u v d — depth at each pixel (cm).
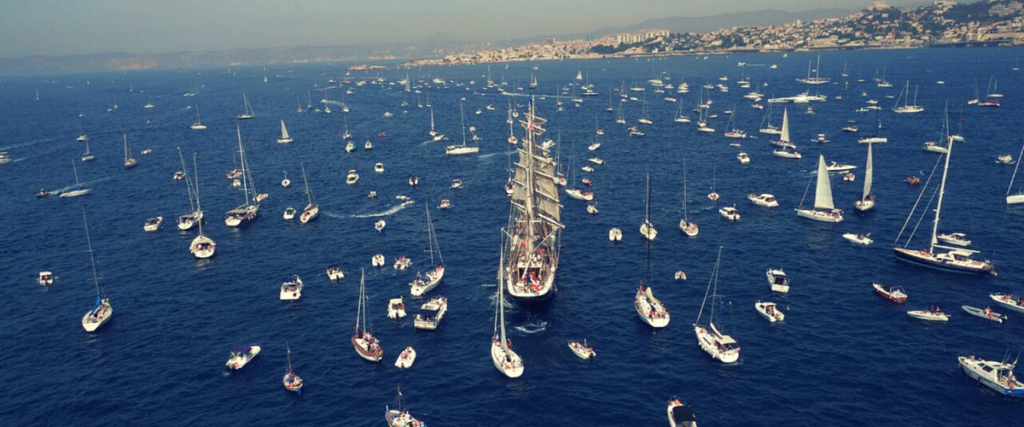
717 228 14038
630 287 11050
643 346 8969
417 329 9569
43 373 8606
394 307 10025
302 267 12281
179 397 7975
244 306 10562
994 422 7050
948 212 14450
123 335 9638
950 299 10075
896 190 16500
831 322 9475
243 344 9269
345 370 8500
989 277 10869
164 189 19000
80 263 12825
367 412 7600
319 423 7419
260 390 8088
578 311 10144
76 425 7469
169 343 9356
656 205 15950
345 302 10625
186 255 13125
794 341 8950
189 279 11819
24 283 11825
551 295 10581
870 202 14800
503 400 7788
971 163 18925
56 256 13300
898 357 8438
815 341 8931
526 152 13125
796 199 16125
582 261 12344
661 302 10388
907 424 7081
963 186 16538
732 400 7631
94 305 10594
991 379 7619
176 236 14400
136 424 7462
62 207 17188
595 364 8538
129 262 12812
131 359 8919
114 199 17938
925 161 19525
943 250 12219
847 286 10731
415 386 8112
